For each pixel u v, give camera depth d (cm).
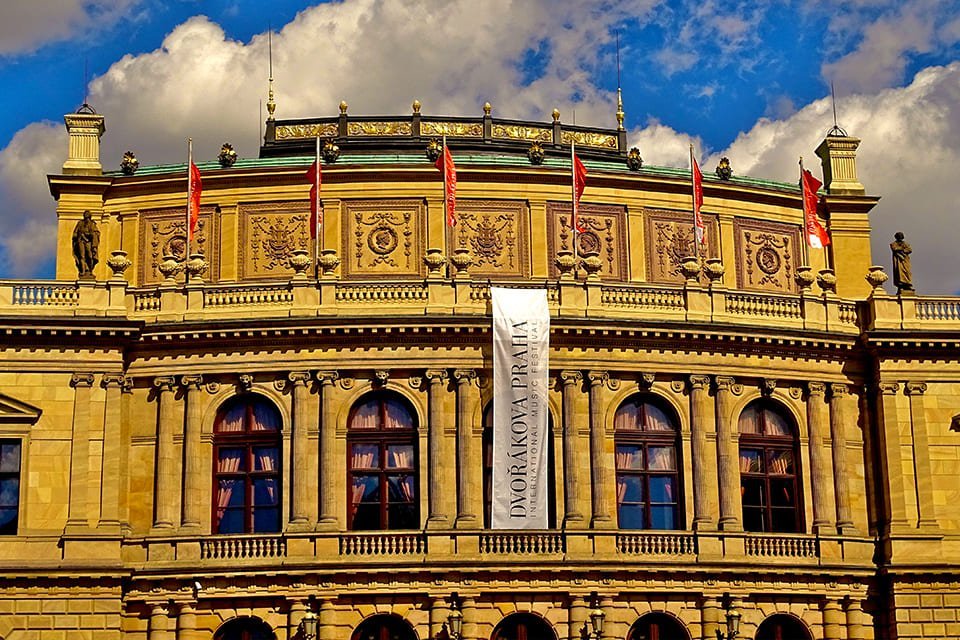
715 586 6888
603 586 6781
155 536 6762
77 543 6650
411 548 6750
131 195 7806
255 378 6981
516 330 6906
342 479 6894
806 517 7212
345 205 7725
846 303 7488
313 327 6919
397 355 6981
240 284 7081
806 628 7019
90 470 6769
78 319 6825
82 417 6819
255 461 6956
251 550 6744
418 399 6962
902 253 7606
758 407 7300
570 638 6725
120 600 6619
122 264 7075
